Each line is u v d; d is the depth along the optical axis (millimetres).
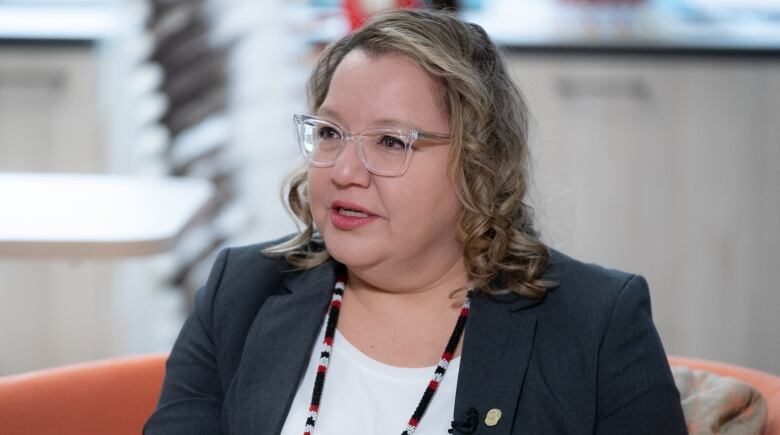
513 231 3178
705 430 3150
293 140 7090
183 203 4770
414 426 2971
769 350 7535
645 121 7227
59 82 6953
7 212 4496
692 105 7215
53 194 4914
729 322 7520
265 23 6926
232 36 6926
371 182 2938
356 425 3033
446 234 3090
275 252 3389
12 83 6930
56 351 7156
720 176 7309
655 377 2967
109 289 7078
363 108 2922
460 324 3133
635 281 3162
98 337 7141
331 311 3236
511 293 3141
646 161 7277
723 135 7258
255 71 7000
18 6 7262
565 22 7418
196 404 3248
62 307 7086
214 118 7047
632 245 7398
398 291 3193
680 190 7320
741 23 7496
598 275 3189
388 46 2980
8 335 7109
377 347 3162
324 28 7027
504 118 3164
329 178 2979
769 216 7371
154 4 6840
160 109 7012
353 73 2971
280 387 3102
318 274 3316
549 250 3268
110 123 7020
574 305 3082
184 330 3391
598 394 2984
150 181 5289
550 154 7207
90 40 6902
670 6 7523
